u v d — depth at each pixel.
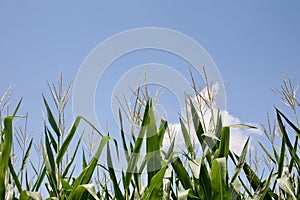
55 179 3.21
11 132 2.95
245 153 3.39
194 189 3.21
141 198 3.02
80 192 2.94
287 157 3.67
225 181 2.95
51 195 3.41
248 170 3.47
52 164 3.23
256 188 3.46
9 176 3.28
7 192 2.94
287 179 3.20
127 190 3.00
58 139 3.33
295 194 3.27
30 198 3.02
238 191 3.21
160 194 2.90
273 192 3.56
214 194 2.99
